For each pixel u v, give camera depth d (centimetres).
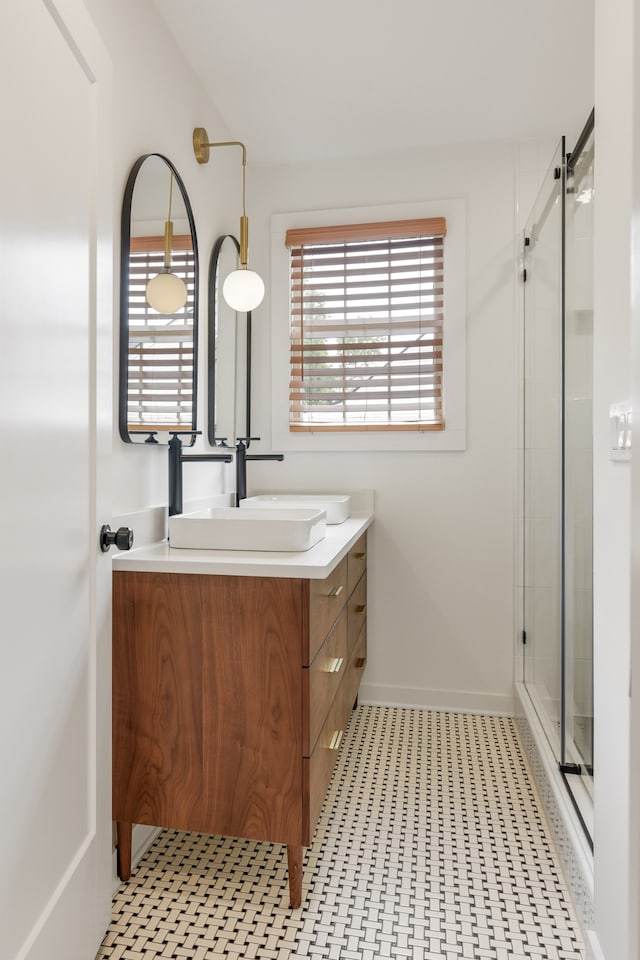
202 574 146
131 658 150
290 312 280
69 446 120
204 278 225
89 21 127
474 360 265
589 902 133
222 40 198
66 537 119
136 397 172
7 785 98
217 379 233
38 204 107
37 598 108
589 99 232
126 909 147
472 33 195
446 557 270
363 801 195
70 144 119
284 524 161
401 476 273
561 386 189
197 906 148
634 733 72
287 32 194
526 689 253
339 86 223
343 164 276
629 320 108
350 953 134
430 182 268
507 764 220
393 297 272
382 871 161
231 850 172
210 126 231
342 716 192
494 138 260
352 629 217
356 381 276
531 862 166
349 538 191
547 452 216
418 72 215
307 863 165
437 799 197
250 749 145
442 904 150
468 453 267
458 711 269
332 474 278
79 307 124
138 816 152
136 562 149
